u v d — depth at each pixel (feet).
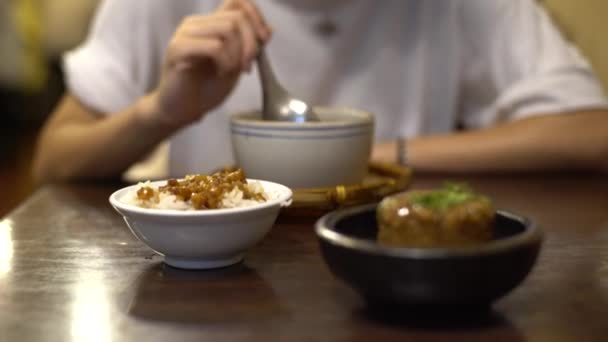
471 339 1.74
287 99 2.84
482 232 1.86
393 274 1.76
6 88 9.50
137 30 4.08
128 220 2.09
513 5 4.16
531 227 1.86
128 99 3.97
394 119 4.21
